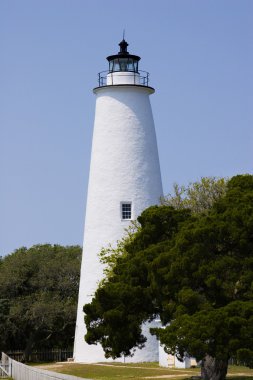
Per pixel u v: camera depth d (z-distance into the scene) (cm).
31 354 7081
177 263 3359
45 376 2894
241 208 3409
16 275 7231
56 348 7381
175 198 4994
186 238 3394
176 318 3300
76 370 4766
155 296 3572
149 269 3509
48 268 7294
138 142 5469
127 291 3575
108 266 5147
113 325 3619
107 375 4388
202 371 3681
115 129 5475
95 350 5347
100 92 5575
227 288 3331
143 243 3775
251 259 3309
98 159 5494
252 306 3147
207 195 4859
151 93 5653
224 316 3127
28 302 7031
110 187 5416
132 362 5169
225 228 3359
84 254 5519
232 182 3769
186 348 3216
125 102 5497
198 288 3434
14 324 6994
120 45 5606
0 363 5528
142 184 5422
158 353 5181
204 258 3366
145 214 3803
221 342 3117
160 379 3969
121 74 5534
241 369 4428
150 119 5578
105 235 5375
